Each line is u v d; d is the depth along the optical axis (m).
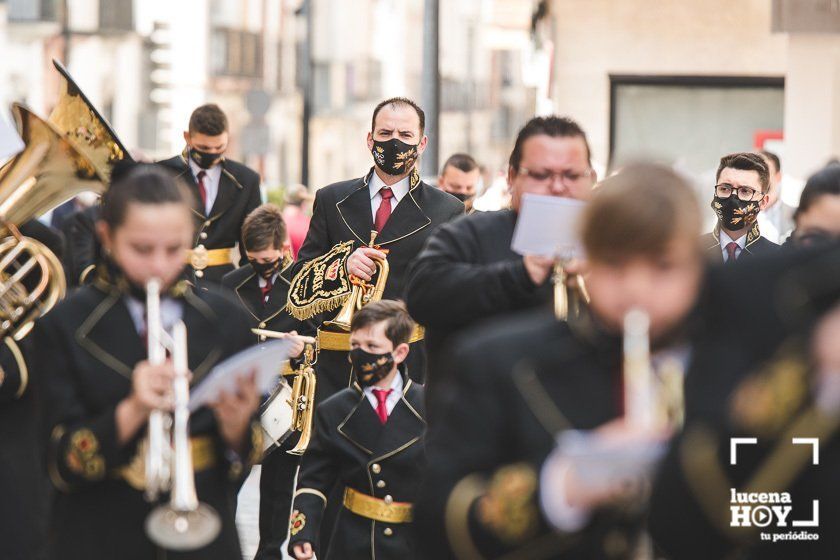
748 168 12.13
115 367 6.49
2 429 9.16
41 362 6.55
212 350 6.65
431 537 5.02
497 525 4.86
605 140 25.86
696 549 4.89
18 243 8.88
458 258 7.92
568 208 7.10
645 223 4.63
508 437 4.98
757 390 4.95
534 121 7.80
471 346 5.08
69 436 6.33
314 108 92.12
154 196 6.39
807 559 4.97
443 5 105.12
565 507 4.76
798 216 7.78
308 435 11.70
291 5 88.38
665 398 4.88
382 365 9.99
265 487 12.02
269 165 86.31
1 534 9.12
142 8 68.81
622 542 4.88
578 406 4.92
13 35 57.41
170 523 6.16
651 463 4.74
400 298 11.99
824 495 4.95
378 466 9.94
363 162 98.50
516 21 34.34
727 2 25.61
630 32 25.75
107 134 9.39
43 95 59.47
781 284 5.12
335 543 10.02
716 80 25.81
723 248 12.37
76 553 6.43
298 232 23.44
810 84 21.44
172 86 72.38
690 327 4.98
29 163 9.23
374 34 98.25
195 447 6.53
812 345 5.01
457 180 16.70
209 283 14.65
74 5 62.06
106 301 6.56
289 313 11.60
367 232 12.07
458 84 106.94
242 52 81.44
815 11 20.86
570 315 5.15
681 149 25.97
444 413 5.12
